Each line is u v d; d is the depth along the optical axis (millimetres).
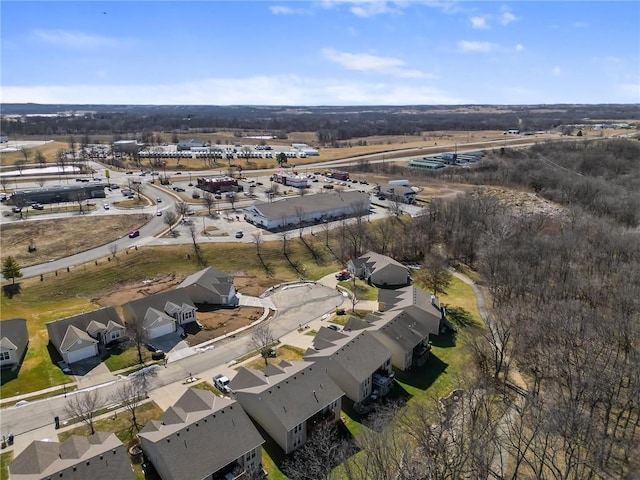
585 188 159375
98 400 61375
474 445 48188
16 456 49969
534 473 49562
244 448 49156
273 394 55438
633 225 131250
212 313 87875
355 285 100938
